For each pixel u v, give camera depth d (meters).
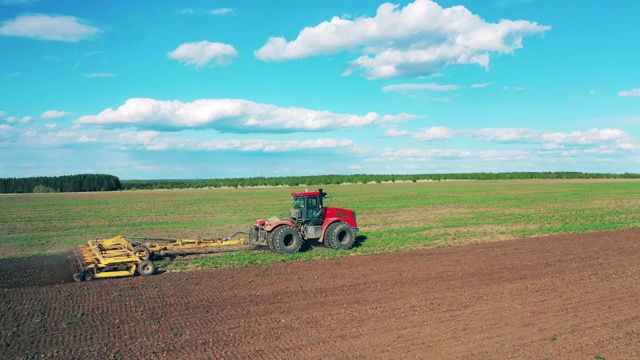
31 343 10.50
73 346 10.30
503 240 24.34
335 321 11.72
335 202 50.00
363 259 19.59
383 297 13.76
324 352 9.87
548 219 32.91
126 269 17.08
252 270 17.66
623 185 83.69
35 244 25.22
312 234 21.91
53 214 41.94
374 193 66.31
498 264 18.11
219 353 9.85
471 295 13.84
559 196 55.75
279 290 14.70
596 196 55.31
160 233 28.69
